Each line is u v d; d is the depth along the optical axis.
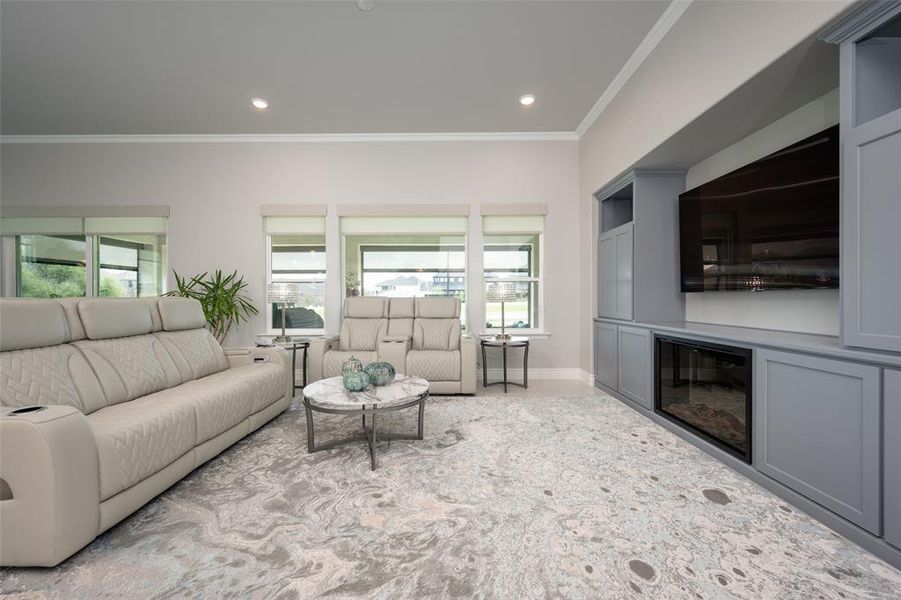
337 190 4.25
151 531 1.43
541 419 2.76
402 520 1.49
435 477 1.86
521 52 2.75
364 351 3.68
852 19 1.39
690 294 3.06
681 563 1.24
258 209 4.26
